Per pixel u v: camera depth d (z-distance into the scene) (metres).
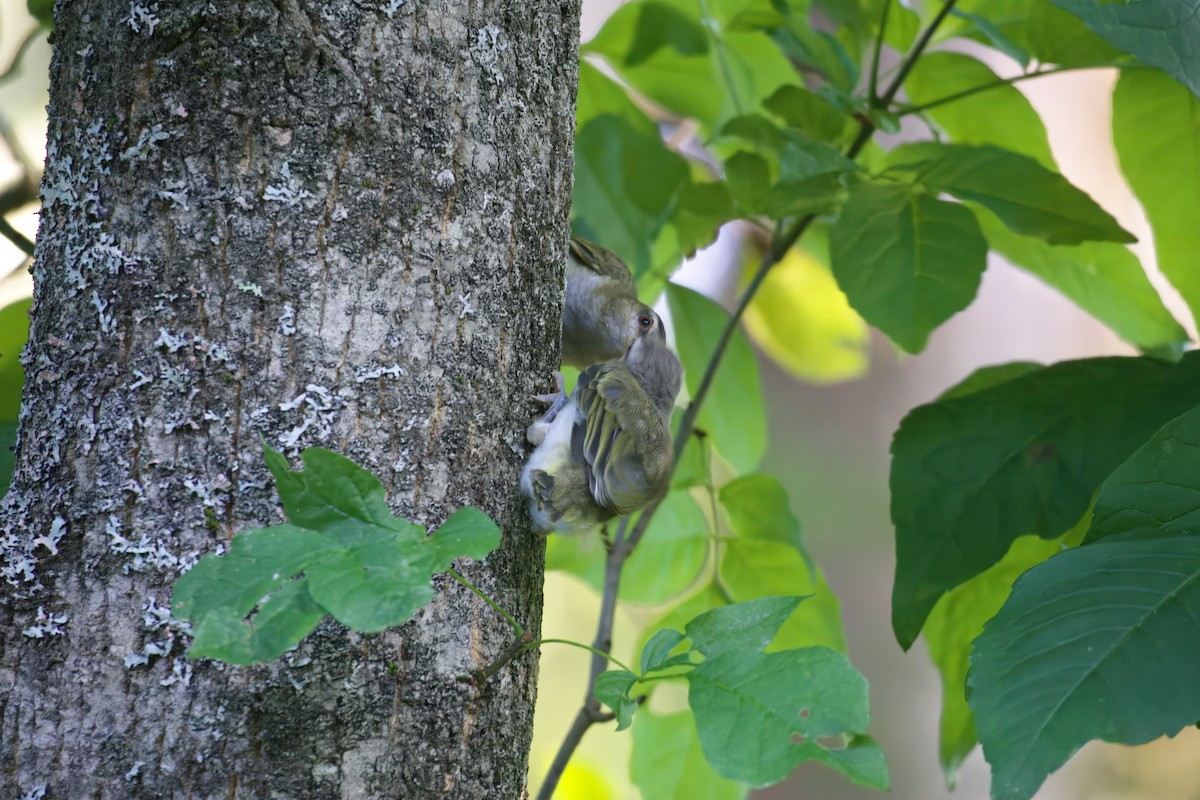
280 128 2.77
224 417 2.76
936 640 3.06
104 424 2.76
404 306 2.79
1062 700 2.72
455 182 2.80
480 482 2.81
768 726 2.67
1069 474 2.93
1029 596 2.77
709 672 2.70
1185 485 2.81
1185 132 3.04
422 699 2.77
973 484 2.94
